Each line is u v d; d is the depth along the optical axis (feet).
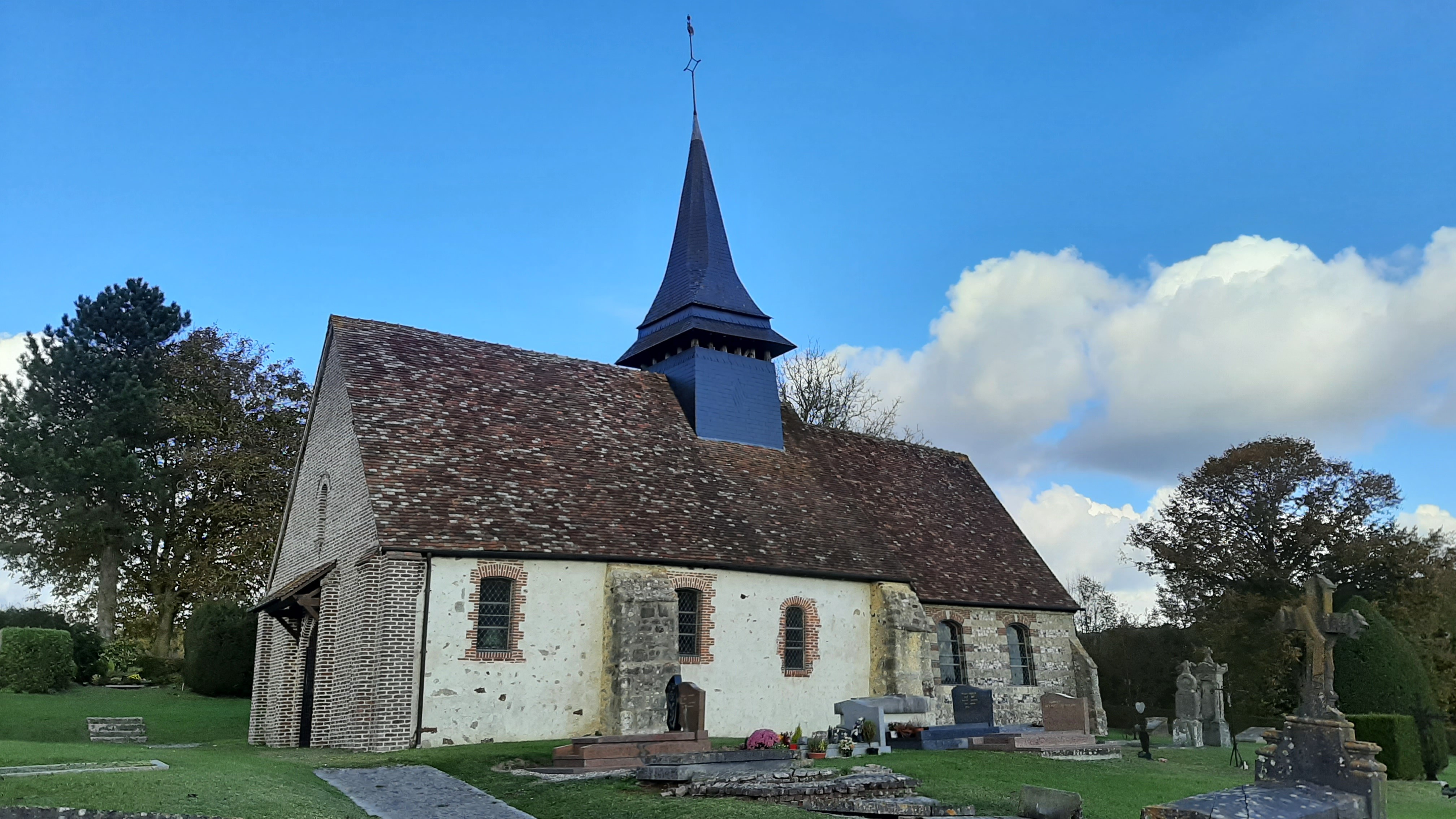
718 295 97.71
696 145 106.52
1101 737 92.17
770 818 40.16
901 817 41.50
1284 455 147.23
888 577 85.51
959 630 94.22
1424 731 70.44
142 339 144.97
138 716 86.17
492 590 66.54
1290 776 35.47
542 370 87.45
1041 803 36.27
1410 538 138.62
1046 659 101.09
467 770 53.06
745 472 89.45
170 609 137.18
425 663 62.39
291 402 142.20
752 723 74.95
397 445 70.33
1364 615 78.02
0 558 134.31
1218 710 91.56
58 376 136.26
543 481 74.02
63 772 39.22
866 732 63.05
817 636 80.59
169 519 138.00
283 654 76.64
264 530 131.54
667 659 68.95
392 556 62.75
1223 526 152.35
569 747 54.34
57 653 95.40
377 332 81.41
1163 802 46.98
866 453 109.19
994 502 116.78
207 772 42.86
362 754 58.34
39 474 128.47
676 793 46.88
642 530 74.18
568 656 67.87
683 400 93.56
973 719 73.82
